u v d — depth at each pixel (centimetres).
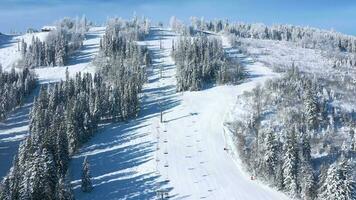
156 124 16025
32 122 14862
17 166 10600
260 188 11669
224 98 18050
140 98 18650
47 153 10275
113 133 15438
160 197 11106
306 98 16038
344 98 17912
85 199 11000
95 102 15888
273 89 17525
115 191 11462
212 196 11206
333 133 14812
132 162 13175
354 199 9988
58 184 9688
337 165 10550
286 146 12088
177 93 19125
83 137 14500
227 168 12825
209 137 14812
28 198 9325
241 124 15312
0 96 17700
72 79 18788
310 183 10844
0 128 16375
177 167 12812
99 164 13088
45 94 16725
